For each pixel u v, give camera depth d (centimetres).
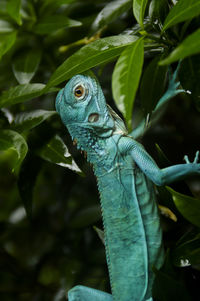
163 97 94
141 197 90
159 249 89
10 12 98
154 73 89
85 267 105
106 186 91
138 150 89
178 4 81
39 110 94
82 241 107
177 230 94
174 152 103
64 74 83
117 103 78
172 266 87
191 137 104
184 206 85
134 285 89
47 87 83
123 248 90
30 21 106
